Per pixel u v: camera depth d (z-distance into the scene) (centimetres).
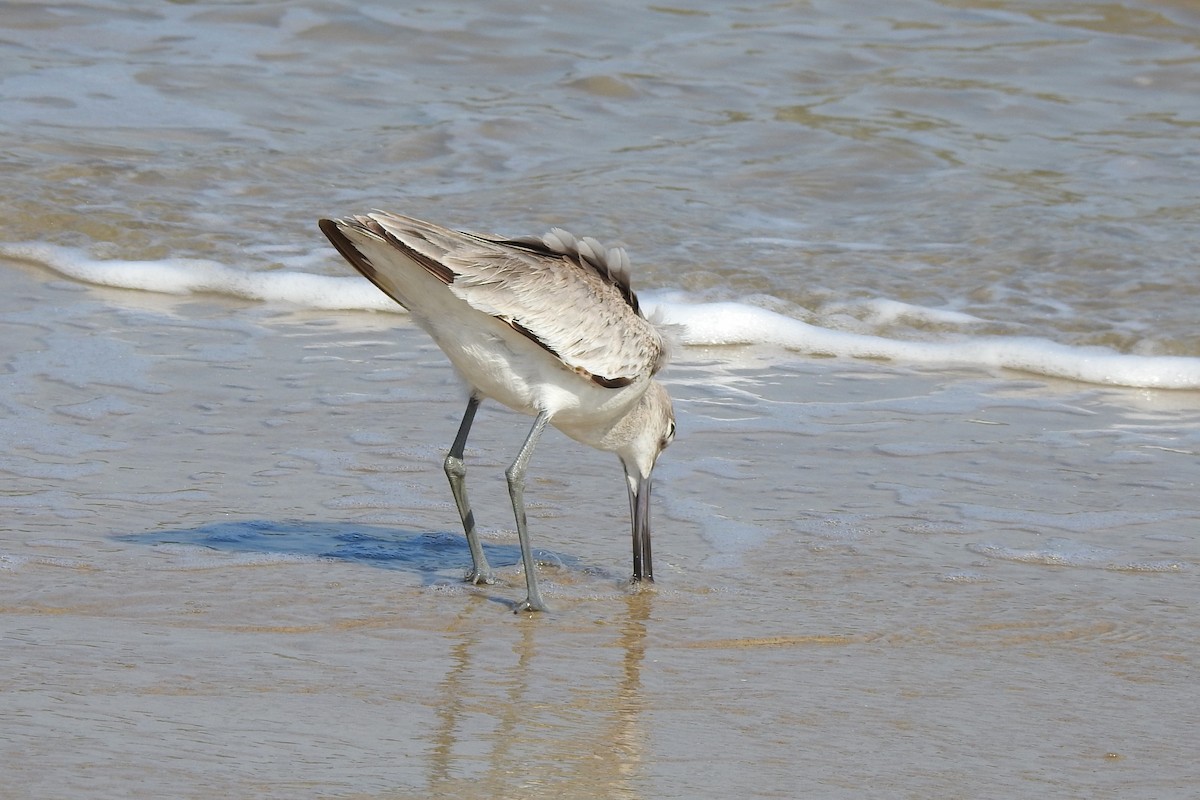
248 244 1831
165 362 1468
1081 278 1783
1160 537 1124
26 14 2564
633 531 1032
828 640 929
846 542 1103
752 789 718
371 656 877
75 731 739
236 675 831
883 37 2655
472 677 852
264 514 1109
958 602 995
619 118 2319
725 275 1777
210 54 2483
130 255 1794
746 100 2391
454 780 709
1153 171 2144
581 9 2712
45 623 894
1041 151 2225
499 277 923
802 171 2144
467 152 2175
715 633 937
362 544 1067
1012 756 766
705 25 2689
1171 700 846
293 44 2538
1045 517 1163
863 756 761
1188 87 2475
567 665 877
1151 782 736
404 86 2411
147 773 695
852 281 1775
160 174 2019
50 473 1161
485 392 999
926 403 1464
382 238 887
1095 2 2777
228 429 1291
